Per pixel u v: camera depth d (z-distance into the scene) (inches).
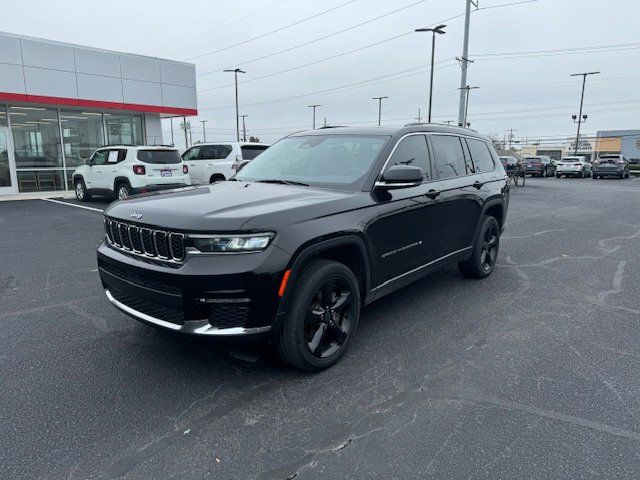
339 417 116.8
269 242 120.7
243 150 607.2
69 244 319.9
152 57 719.1
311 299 131.3
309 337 135.9
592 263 273.7
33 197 627.8
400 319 181.3
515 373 139.3
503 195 240.4
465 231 210.2
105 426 112.4
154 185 519.8
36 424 112.9
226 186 163.3
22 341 159.3
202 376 136.1
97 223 410.3
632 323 178.9
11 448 104.2
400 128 178.4
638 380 135.3
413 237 172.1
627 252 305.1
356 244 143.9
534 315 186.9
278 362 145.1
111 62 674.2
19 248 306.8
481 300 204.1
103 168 541.0
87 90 654.5
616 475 96.4
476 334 167.6
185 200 138.6
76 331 167.8
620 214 500.1
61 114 678.5
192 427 112.3
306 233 127.4
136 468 98.3
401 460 101.1
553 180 1234.6
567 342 161.3
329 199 141.2
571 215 491.8
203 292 117.3
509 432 110.7
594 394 127.6
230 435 109.5
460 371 140.4
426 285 226.1
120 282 136.6
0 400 122.9
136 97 708.0
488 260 239.3
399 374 138.3
